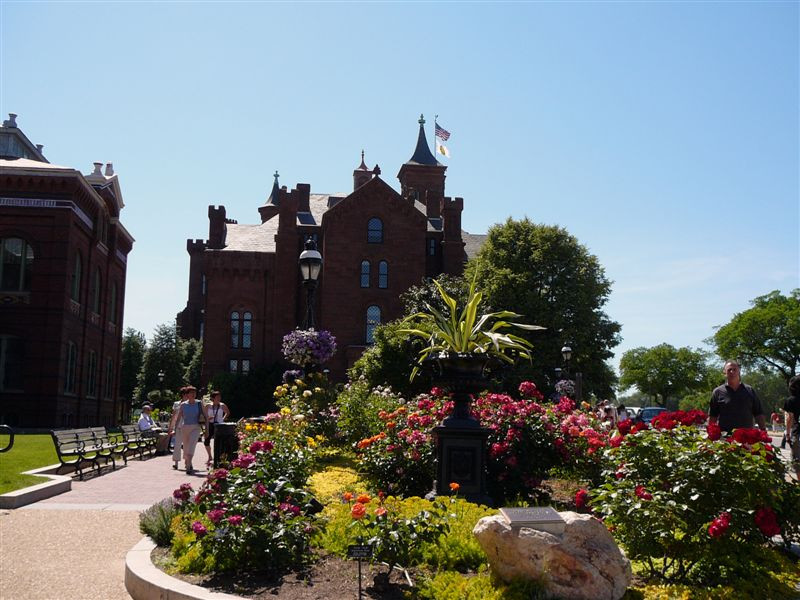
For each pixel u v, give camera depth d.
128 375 74.69
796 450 11.14
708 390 107.06
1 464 16.30
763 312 79.69
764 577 6.75
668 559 7.57
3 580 7.34
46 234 36.00
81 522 10.51
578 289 47.78
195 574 6.91
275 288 57.06
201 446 28.59
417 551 7.05
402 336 34.19
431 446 10.86
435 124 79.12
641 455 7.37
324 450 15.78
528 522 6.09
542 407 11.61
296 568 7.06
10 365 35.31
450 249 58.81
